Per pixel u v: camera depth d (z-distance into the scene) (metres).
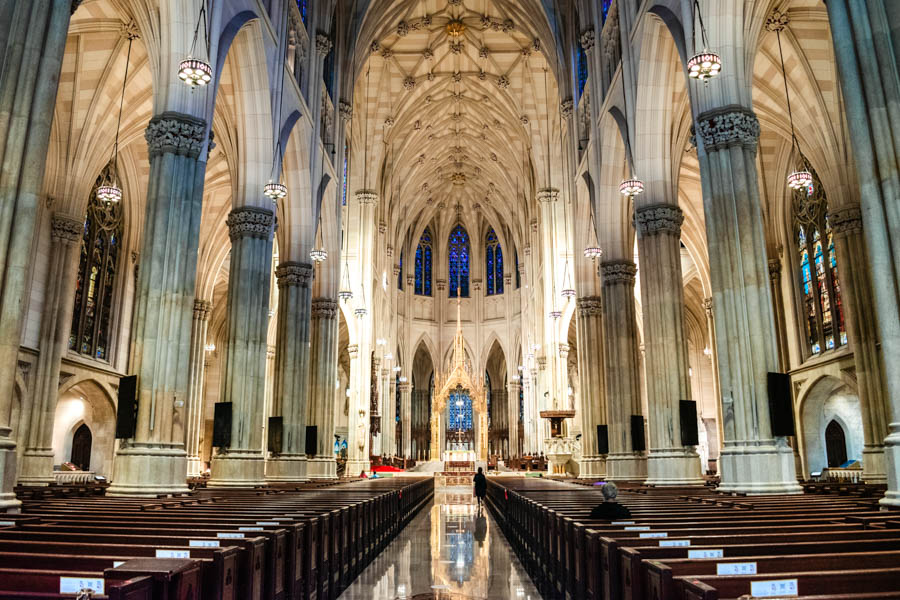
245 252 20.61
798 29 21.83
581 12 27.06
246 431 19.64
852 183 23.42
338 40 32.12
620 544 5.73
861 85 10.19
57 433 30.05
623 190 18.19
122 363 30.88
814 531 6.56
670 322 19.08
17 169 10.34
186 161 15.41
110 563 4.74
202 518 8.04
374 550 12.88
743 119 14.73
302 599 7.53
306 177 25.55
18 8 10.81
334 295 30.45
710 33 15.27
